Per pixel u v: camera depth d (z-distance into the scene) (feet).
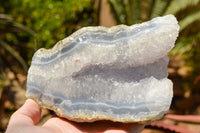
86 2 3.78
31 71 1.23
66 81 1.16
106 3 3.39
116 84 1.12
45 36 3.58
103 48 1.11
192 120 2.34
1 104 2.91
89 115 1.11
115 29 1.12
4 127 2.91
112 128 1.14
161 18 1.11
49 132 1.07
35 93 1.21
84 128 1.16
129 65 1.13
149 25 1.10
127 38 1.10
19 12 3.70
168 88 1.12
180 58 3.29
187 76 3.23
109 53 1.11
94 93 1.13
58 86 1.17
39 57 1.23
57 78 1.17
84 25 3.80
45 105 1.19
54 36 3.65
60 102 1.16
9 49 2.77
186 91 3.21
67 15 3.77
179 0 2.81
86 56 1.12
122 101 1.10
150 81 1.12
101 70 1.13
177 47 2.91
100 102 1.12
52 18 3.69
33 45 3.53
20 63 2.92
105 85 1.12
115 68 1.13
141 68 1.14
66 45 1.16
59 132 1.11
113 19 3.50
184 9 2.79
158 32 1.08
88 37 1.13
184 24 2.74
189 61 3.25
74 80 1.15
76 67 1.13
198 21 2.76
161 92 1.11
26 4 3.70
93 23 3.83
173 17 1.10
